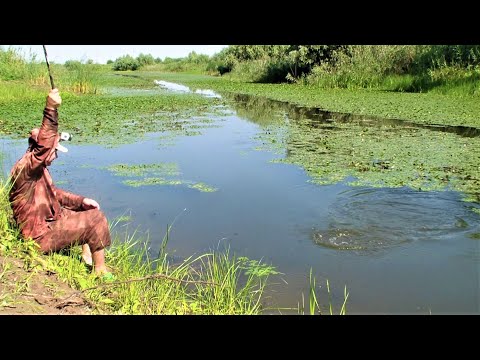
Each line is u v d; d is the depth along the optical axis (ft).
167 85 110.42
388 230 18.29
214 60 188.03
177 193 22.98
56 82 76.07
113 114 51.24
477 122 40.37
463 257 16.15
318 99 64.44
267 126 42.32
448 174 25.09
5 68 71.82
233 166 27.96
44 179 13.53
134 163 28.91
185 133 39.22
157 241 17.37
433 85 65.51
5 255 12.50
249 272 15.06
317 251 16.69
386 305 13.16
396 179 24.43
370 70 78.38
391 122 42.50
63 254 14.28
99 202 21.62
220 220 19.44
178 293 13.25
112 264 15.21
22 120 43.37
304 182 24.43
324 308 12.99
